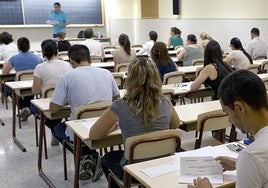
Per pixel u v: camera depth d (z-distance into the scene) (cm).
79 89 274
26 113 461
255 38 670
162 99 202
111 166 221
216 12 858
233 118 116
